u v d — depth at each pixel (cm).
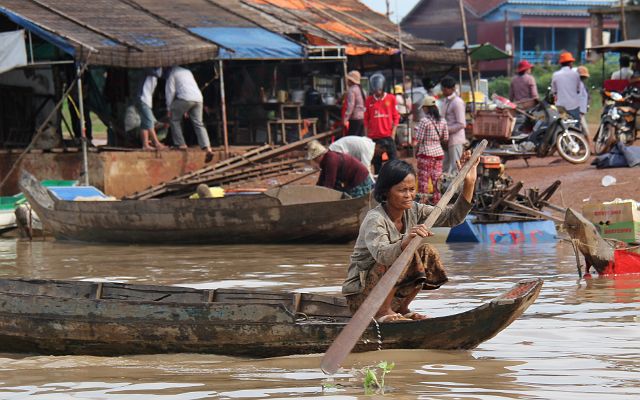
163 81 3381
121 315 1027
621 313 1171
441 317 970
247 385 872
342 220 2064
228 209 2133
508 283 1452
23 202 2717
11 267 1838
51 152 2923
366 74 4400
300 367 945
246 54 3083
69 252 2106
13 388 887
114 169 2845
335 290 1438
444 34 8800
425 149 2328
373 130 2712
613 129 2823
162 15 3259
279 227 2112
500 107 2870
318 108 3447
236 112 3472
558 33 8881
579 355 959
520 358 952
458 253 1884
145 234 2227
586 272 1517
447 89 2561
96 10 3117
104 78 3578
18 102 3400
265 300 1091
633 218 1566
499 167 2138
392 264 925
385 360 956
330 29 3631
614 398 798
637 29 4988
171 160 2938
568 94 3155
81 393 860
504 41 8538
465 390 831
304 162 3156
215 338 1005
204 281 1573
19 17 2784
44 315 1050
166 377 916
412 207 1025
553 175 2688
